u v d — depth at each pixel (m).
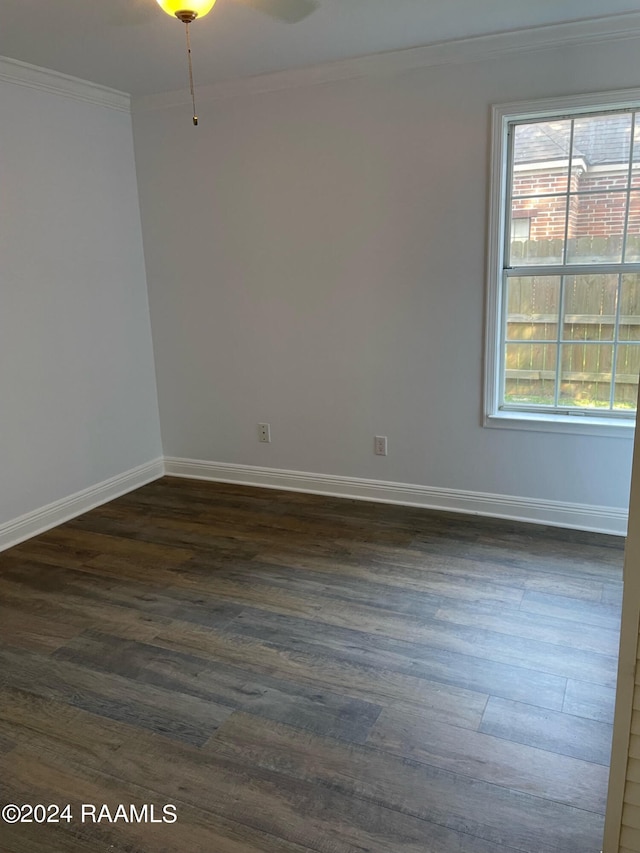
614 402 3.26
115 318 3.95
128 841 1.61
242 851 1.57
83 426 3.78
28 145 3.28
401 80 3.25
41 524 3.54
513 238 3.29
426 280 3.43
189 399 4.27
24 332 3.35
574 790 1.73
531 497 3.46
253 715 2.04
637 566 1.31
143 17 2.64
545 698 2.09
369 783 1.77
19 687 2.22
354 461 3.87
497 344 3.37
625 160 3.01
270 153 3.63
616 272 3.11
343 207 3.53
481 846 1.57
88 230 3.70
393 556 3.12
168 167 3.92
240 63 3.29
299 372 3.88
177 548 3.29
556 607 2.62
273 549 3.25
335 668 2.27
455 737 1.93
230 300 3.96
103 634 2.53
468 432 3.53
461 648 2.37
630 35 2.80
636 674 1.36
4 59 3.07
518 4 2.62
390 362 3.63
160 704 2.11
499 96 3.08
